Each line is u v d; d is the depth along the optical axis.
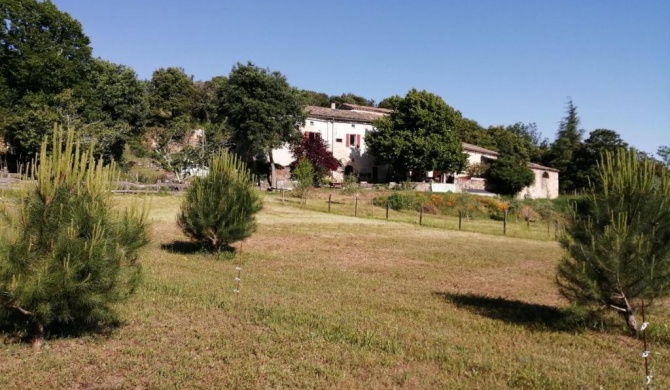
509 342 7.76
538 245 23.25
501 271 15.37
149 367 5.91
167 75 66.38
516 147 75.56
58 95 38.50
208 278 11.26
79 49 45.53
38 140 34.69
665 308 8.42
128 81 52.16
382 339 7.35
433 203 42.47
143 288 9.73
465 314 9.43
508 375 6.18
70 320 6.72
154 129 51.12
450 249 19.80
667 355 7.34
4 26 40.78
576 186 69.94
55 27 43.62
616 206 8.17
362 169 60.44
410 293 11.23
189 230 14.57
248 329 7.58
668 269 7.81
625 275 7.93
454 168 55.94
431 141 53.72
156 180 39.34
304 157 45.47
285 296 9.95
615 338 8.26
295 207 33.72
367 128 60.97
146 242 7.50
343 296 10.38
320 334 7.48
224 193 14.57
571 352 7.36
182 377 5.62
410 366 6.41
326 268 14.05
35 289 5.89
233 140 48.50
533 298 11.51
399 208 40.41
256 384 5.54
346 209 35.53
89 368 5.84
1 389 5.16
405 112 55.94
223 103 49.28
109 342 6.76
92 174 6.62
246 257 15.01
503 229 30.42
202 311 8.45
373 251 18.28
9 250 5.90
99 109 45.97
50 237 6.18
